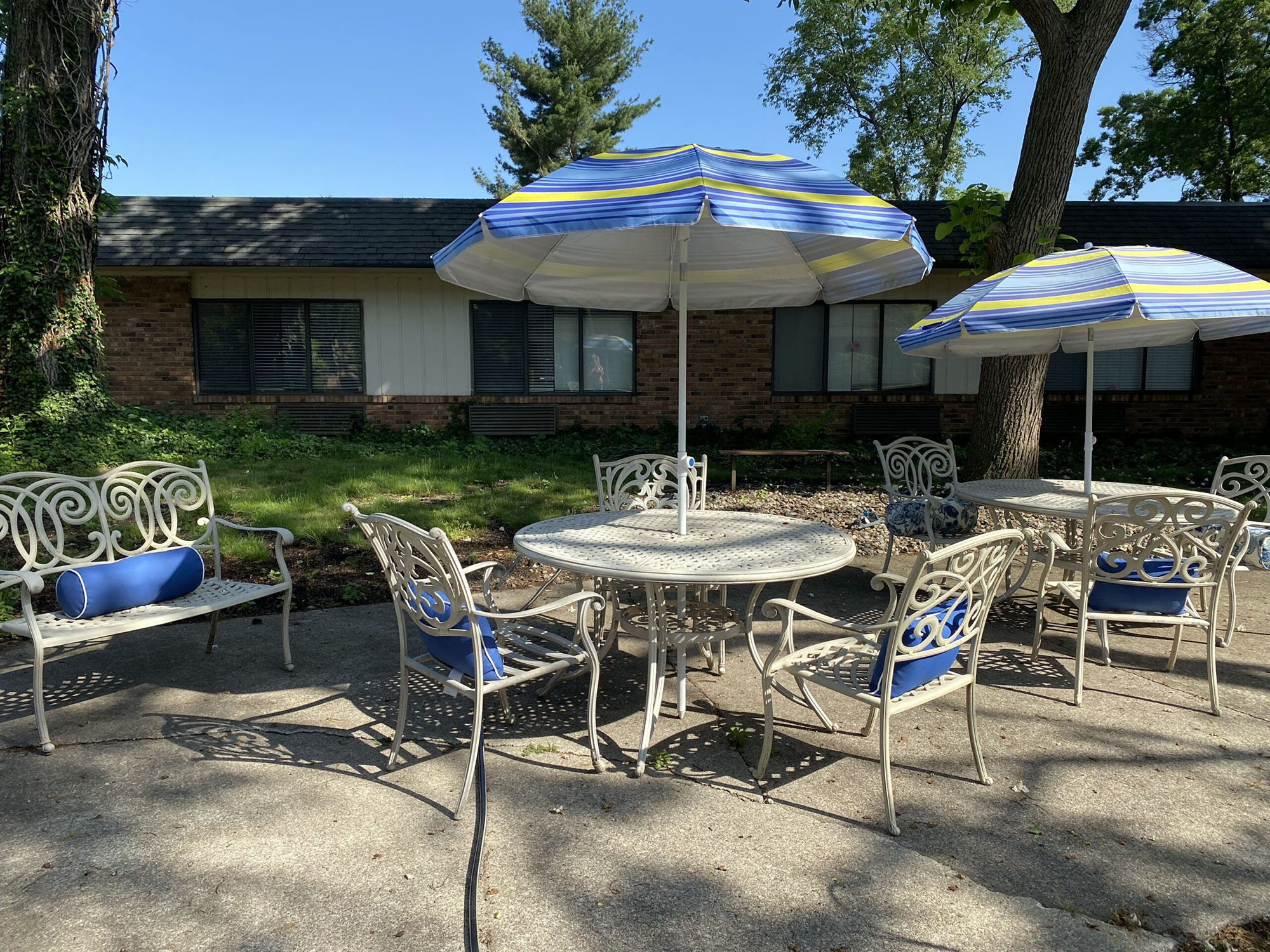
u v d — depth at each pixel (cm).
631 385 1365
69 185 927
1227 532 340
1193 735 321
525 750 308
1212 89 2356
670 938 203
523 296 436
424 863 233
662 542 342
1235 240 1285
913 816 261
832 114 3050
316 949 198
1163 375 1359
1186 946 201
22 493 336
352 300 1307
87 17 922
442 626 276
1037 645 403
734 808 266
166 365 1272
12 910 210
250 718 332
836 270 405
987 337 526
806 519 747
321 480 844
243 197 1322
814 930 206
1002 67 2830
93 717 330
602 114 3394
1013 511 571
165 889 220
